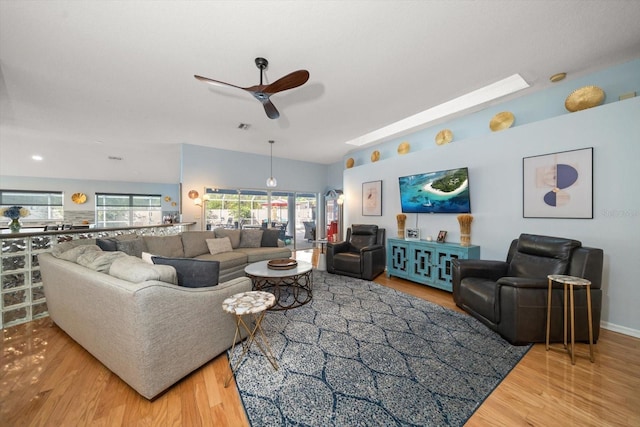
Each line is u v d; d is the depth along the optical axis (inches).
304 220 321.1
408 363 72.4
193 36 79.5
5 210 124.8
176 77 104.2
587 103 101.2
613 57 96.1
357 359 74.3
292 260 134.3
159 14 70.2
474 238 138.6
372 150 229.9
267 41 82.4
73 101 126.9
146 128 171.2
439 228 157.1
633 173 88.8
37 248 105.0
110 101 127.0
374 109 139.4
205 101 127.7
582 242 100.0
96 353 68.8
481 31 79.8
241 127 169.8
